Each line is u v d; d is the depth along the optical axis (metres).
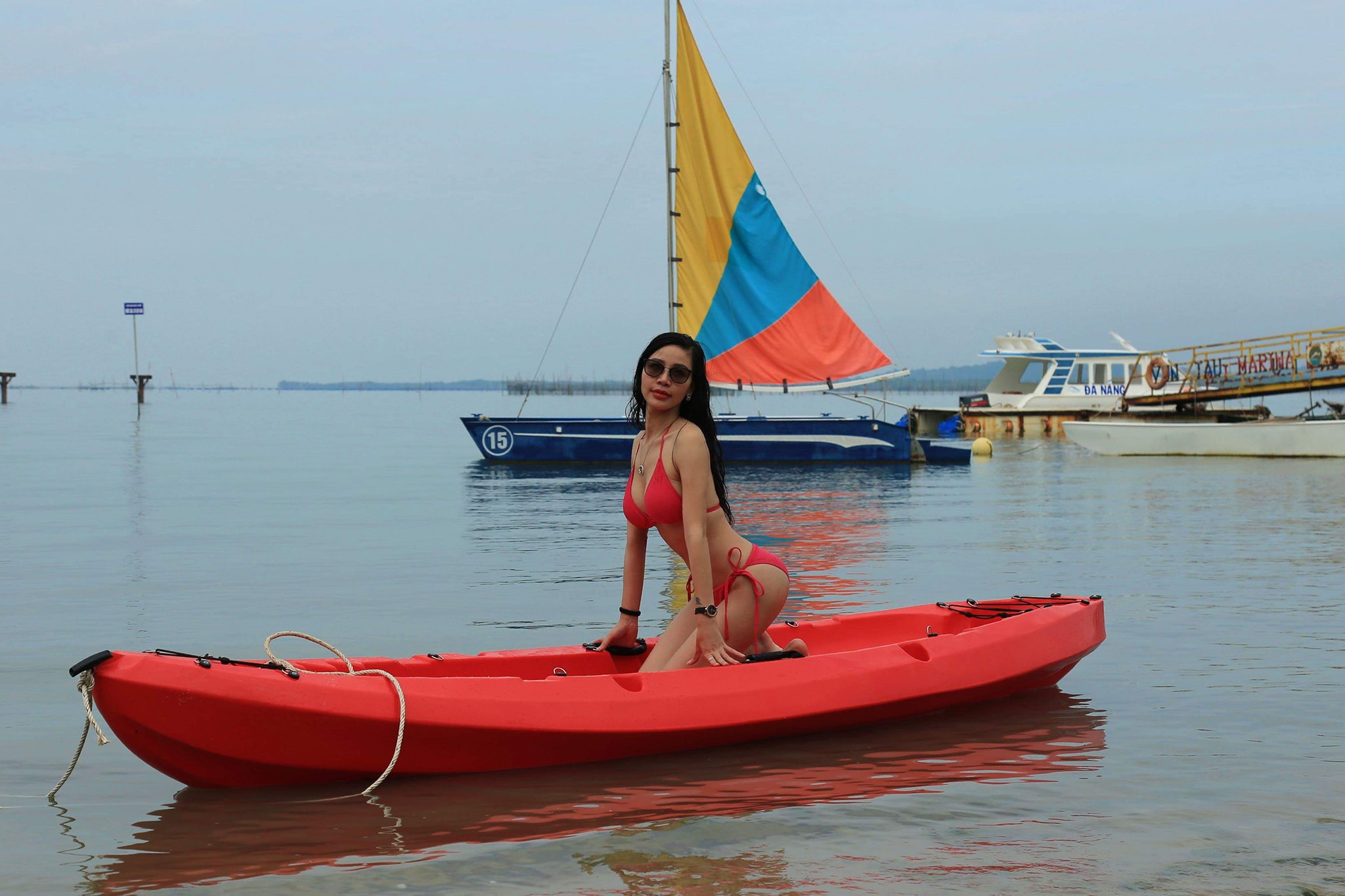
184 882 3.49
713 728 4.75
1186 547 11.48
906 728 5.22
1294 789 4.30
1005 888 3.43
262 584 9.19
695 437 4.99
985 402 40.72
